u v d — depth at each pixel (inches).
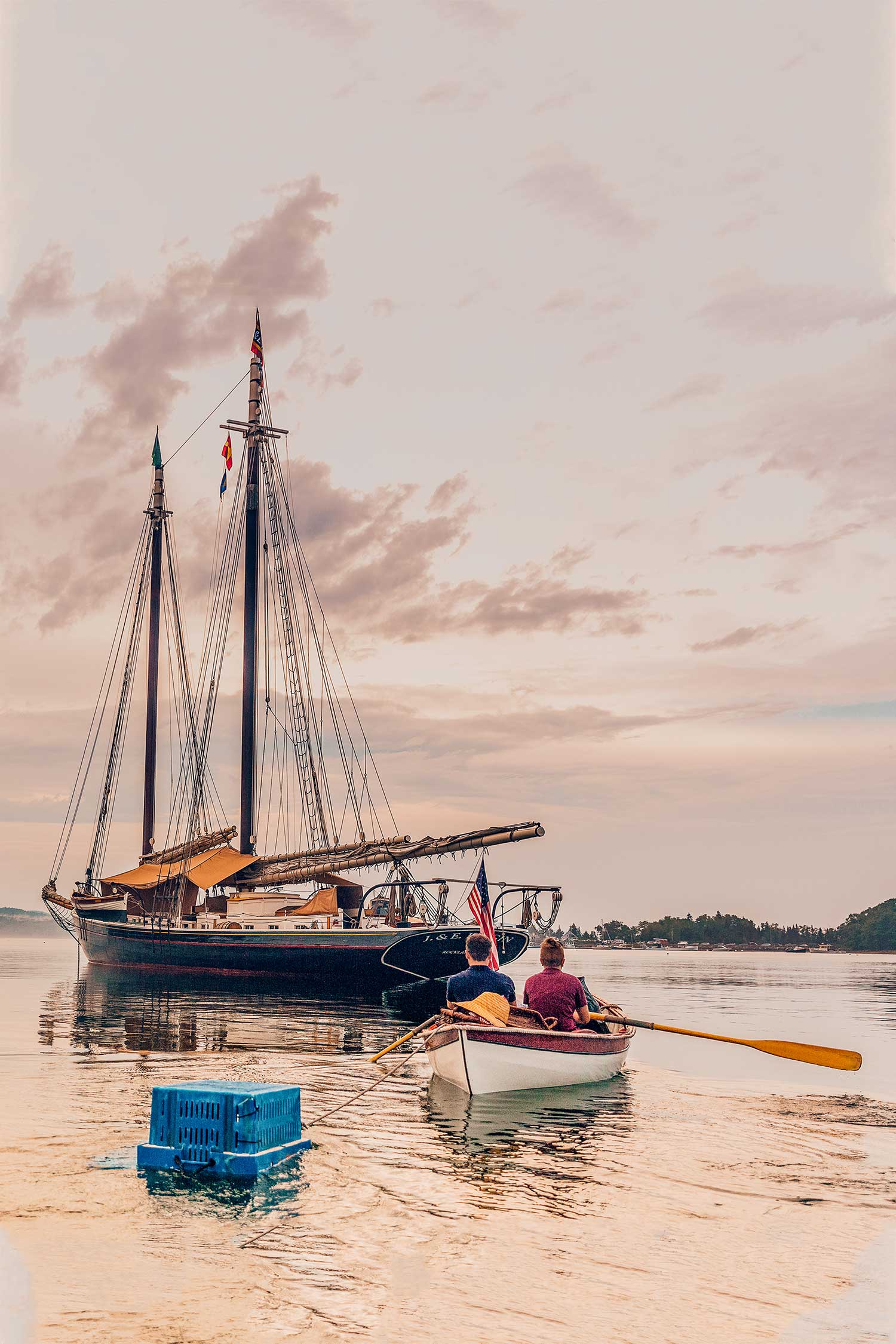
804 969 3981.3
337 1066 663.8
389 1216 322.3
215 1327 233.9
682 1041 892.0
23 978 1862.7
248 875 2073.1
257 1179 362.6
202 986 1653.5
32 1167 372.8
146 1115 472.1
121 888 2384.4
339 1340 229.3
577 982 615.8
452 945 1603.1
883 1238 307.7
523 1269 277.3
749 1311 250.1
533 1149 421.7
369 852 1765.5
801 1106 537.6
